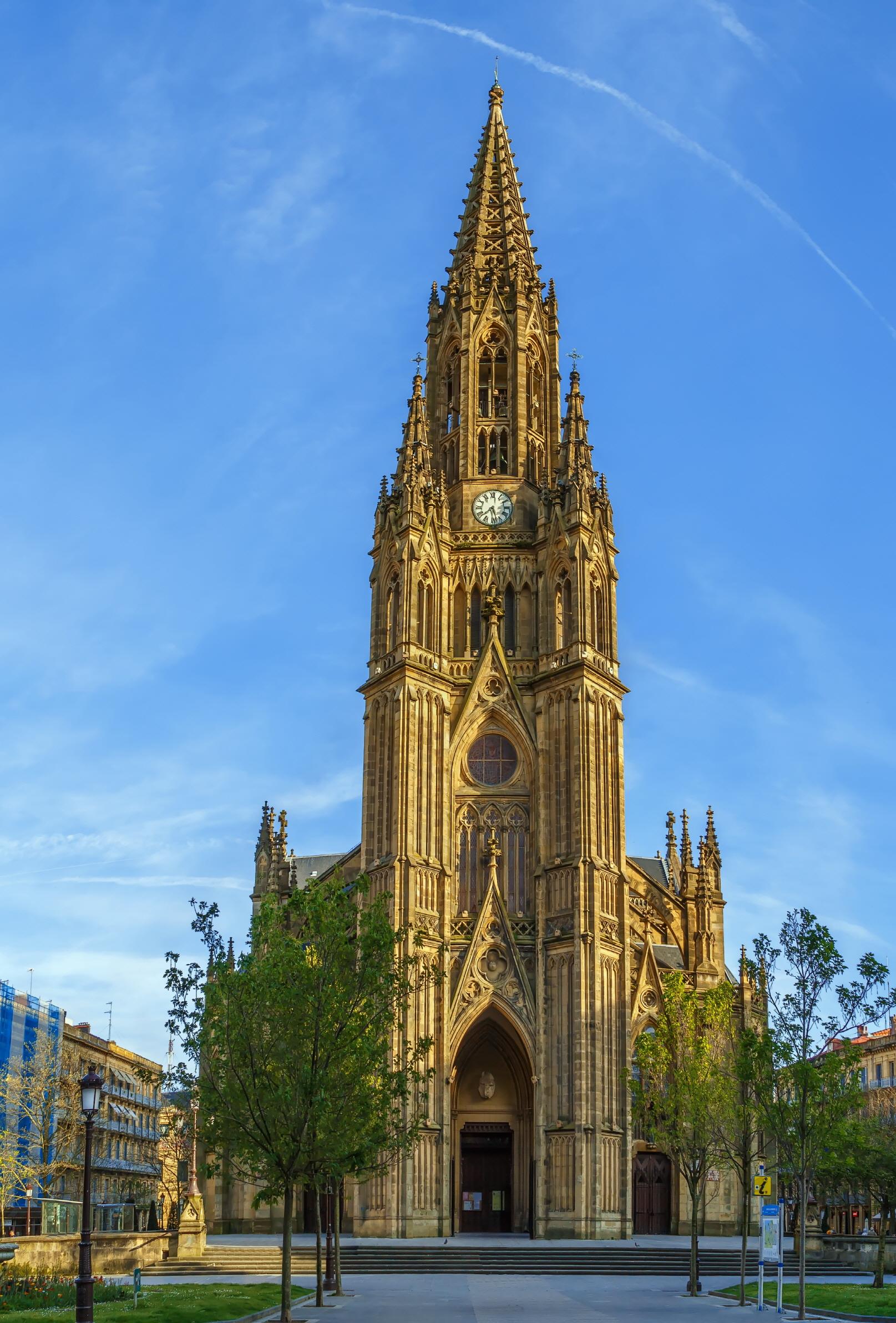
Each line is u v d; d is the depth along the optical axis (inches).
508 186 5147.6
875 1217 4761.3
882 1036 6653.5
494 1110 3954.2
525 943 3939.5
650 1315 2027.6
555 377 4845.0
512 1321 1905.8
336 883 2190.0
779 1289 2098.9
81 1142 5369.1
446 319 4894.2
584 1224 3585.1
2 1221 4008.4
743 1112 2564.0
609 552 4338.1
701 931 4360.2
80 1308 1614.2
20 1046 5064.0
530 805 4094.5
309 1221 4050.2
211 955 2052.2
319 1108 1898.4
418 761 4018.2
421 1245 3253.0
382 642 4249.5
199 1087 1996.8
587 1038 3730.3
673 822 4736.7
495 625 4266.7
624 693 4195.4
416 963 2427.4
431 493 4365.2
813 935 2252.7
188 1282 2600.9
